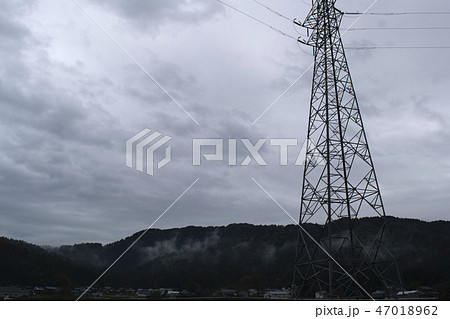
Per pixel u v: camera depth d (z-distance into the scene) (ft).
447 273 296.30
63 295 256.11
